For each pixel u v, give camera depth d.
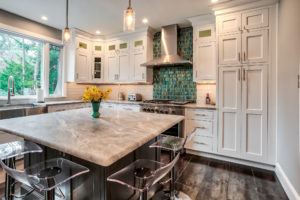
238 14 2.79
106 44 4.60
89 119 1.94
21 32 3.40
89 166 1.42
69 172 1.26
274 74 2.58
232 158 2.94
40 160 1.82
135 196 1.64
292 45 1.97
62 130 1.47
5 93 3.38
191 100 3.84
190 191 2.10
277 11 2.54
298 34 1.80
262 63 2.64
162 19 3.50
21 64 3.60
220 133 2.96
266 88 2.62
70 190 1.57
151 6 2.96
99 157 0.95
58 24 3.81
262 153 2.67
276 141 2.57
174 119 1.96
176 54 3.76
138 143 1.18
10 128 1.53
